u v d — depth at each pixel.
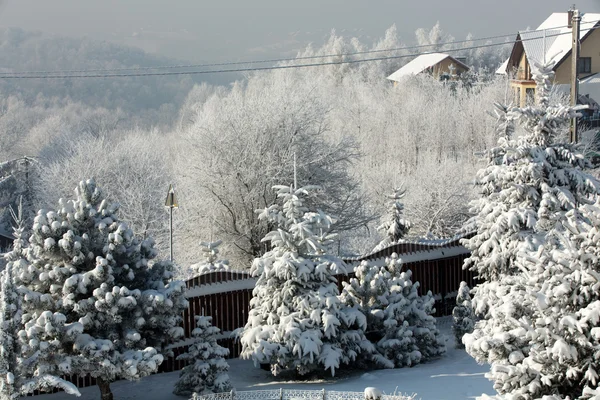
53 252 14.58
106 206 15.25
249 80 90.62
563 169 19.88
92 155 44.44
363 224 39.59
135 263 15.14
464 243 20.78
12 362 12.66
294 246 16.84
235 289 18.97
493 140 56.19
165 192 40.69
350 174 45.94
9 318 12.67
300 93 40.66
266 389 15.92
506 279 12.37
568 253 10.48
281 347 16.28
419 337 18.03
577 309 10.36
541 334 10.33
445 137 60.56
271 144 37.97
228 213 37.59
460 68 89.88
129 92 132.25
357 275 18.25
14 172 49.72
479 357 11.12
